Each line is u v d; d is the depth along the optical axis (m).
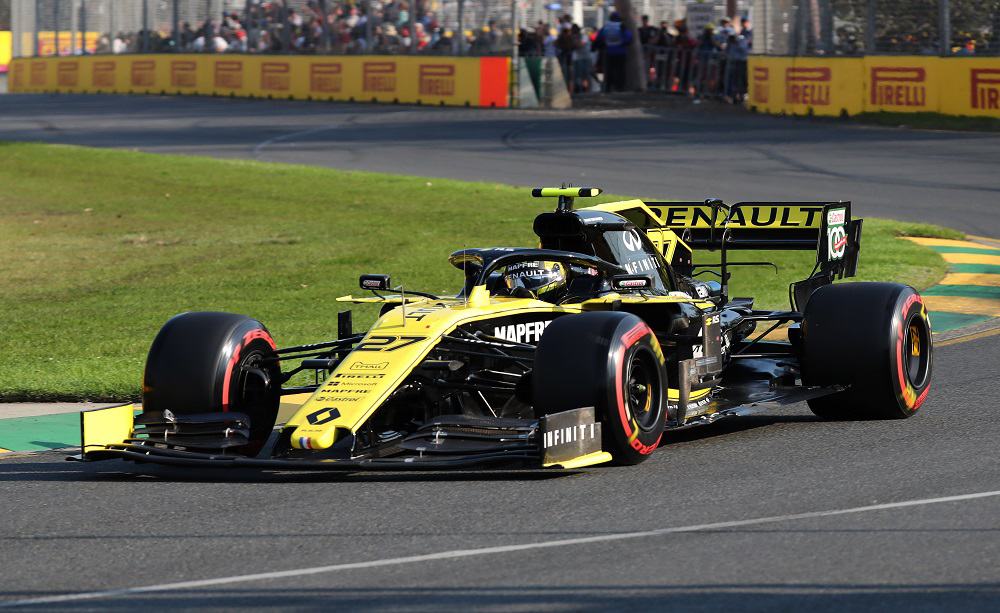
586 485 25.45
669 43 155.50
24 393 38.09
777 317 33.34
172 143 127.50
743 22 146.25
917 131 107.38
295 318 49.50
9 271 65.50
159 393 28.20
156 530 23.27
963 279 54.81
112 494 26.19
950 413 32.03
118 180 103.38
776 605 18.31
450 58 155.50
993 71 107.81
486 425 26.22
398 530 22.59
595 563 20.38
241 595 19.41
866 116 118.06
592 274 31.27
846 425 31.25
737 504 23.75
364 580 19.89
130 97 194.25
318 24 174.25
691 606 18.33
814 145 101.00
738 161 93.44
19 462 29.95
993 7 108.56
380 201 84.94
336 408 25.62
